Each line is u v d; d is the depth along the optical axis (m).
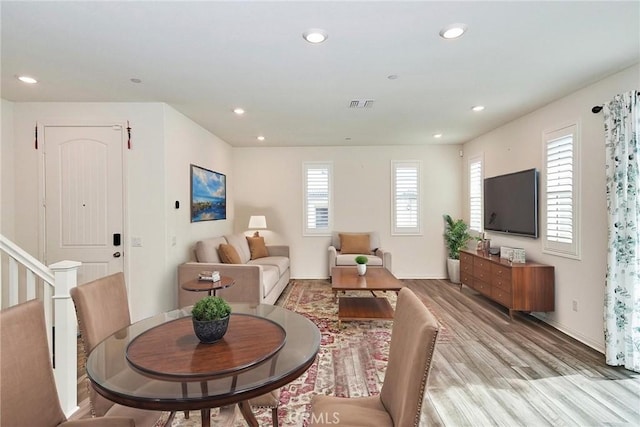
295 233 6.18
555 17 1.97
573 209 3.26
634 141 2.55
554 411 2.10
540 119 3.79
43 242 3.56
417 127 4.71
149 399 1.08
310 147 6.16
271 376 1.21
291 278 6.18
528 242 4.04
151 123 3.55
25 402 1.25
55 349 2.11
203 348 1.45
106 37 2.19
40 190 3.55
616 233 2.67
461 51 2.41
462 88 3.17
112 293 1.84
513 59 2.54
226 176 5.76
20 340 1.26
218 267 3.72
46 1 1.78
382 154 6.12
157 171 3.56
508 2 1.82
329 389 2.40
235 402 1.11
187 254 4.14
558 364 2.72
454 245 5.76
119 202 3.57
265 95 3.34
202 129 4.64
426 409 2.13
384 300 4.16
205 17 1.95
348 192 6.16
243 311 2.02
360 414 1.41
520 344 3.14
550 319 3.65
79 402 2.28
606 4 1.84
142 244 3.57
